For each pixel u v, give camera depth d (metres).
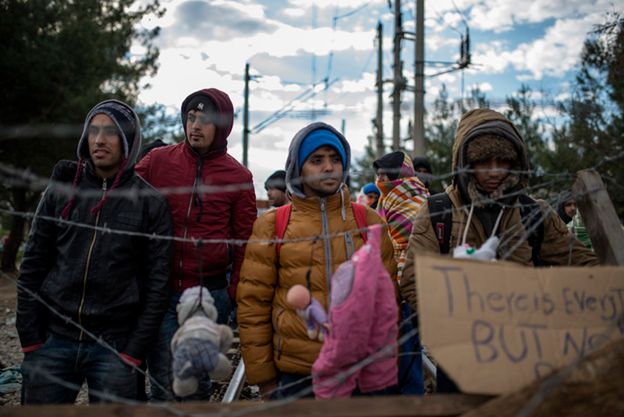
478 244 1.94
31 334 1.99
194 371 1.61
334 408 1.19
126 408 1.20
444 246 1.97
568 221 3.89
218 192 2.45
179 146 2.60
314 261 1.94
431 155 19.27
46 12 9.88
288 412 1.17
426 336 1.24
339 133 2.10
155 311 2.04
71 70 10.15
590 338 1.32
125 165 2.07
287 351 1.90
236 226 2.54
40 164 10.33
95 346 1.99
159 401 2.21
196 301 1.74
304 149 2.03
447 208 2.00
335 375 1.58
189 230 2.40
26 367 1.96
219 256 2.43
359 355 1.57
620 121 8.39
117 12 12.66
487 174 1.89
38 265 2.04
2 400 3.32
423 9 12.12
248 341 1.99
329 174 1.99
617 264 1.62
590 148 8.81
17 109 9.88
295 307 1.73
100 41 11.32
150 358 2.29
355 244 1.99
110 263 1.99
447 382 1.93
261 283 2.01
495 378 1.24
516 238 1.94
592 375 1.13
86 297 1.98
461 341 1.26
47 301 2.01
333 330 1.54
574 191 1.78
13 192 12.52
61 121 10.06
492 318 1.29
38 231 2.05
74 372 2.00
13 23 9.33
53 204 2.06
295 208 2.05
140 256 2.10
